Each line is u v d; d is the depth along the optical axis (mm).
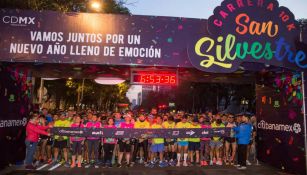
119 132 10031
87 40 8539
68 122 10398
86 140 10742
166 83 9945
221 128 10516
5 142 9328
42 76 11922
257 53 8430
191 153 10820
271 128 10664
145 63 8586
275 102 10438
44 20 8523
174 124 10961
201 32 8742
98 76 11594
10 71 9688
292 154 9336
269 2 8617
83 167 9945
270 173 9508
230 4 8445
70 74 11594
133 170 9625
